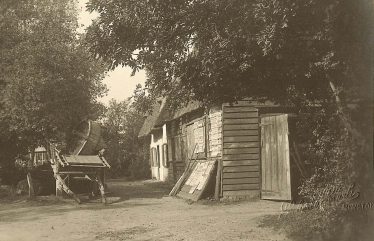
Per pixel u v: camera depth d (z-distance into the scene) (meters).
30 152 22.33
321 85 8.73
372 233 7.43
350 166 7.81
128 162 43.88
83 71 20.50
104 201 17.31
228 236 9.09
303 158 13.55
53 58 19.06
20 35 20.61
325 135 8.73
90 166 18.23
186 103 10.39
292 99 9.46
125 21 8.03
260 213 12.22
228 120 16.09
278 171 14.45
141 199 18.64
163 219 12.30
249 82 9.11
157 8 7.91
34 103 18.44
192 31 8.26
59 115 19.30
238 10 7.39
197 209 14.23
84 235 10.30
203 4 7.67
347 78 7.46
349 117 7.63
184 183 19.14
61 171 18.53
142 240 9.41
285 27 7.00
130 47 8.46
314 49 7.70
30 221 12.86
